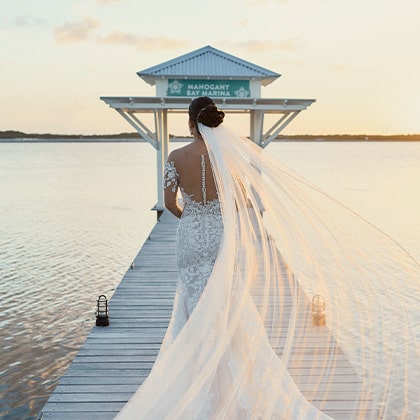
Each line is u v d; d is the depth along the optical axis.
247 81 16.61
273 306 3.63
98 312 6.63
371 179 51.91
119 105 16.41
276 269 3.55
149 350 5.77
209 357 3.11
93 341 6.05
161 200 17.47
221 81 16.56
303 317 5.20
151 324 6.70
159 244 12.42
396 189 41.34
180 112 19.45
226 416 3.04
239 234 3.36
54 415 4.32
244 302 3.22
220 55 17.19
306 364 4.38
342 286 3.88
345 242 3.63
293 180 3.54
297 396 3.49
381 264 3.77
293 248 3.55
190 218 3.35
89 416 4.30
